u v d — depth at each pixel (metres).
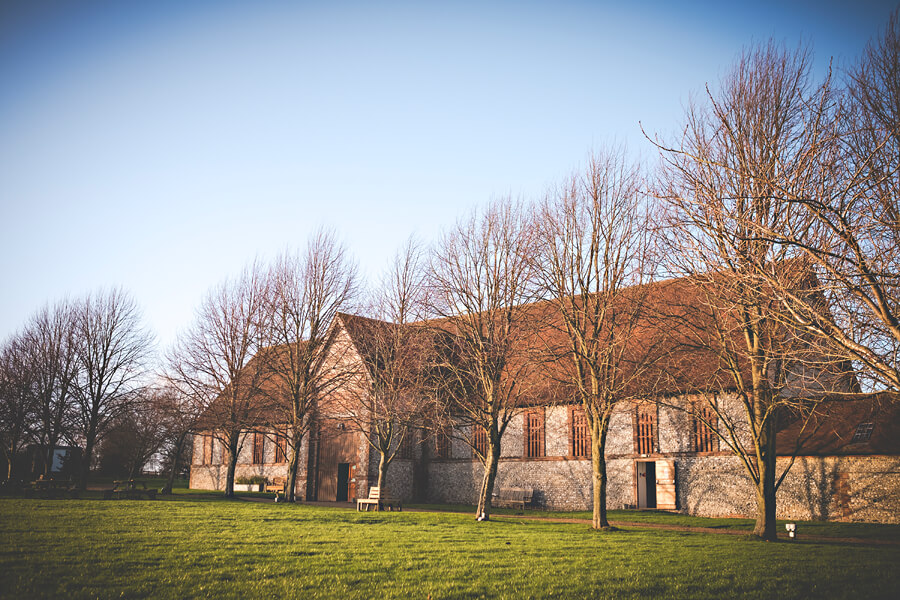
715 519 30.81
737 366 23.45
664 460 34.56
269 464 50.00
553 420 39.50
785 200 10.74
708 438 33.19
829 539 23.44
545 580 13.15
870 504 28.39
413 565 14.49
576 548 18.53
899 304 12.04
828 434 30.64
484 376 29.30
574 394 29.38
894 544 21.78
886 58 14.64
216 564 13.86
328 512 29.89
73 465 55.12
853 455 29.05
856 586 13.28
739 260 13.30
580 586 12.65
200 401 40.72
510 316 29.03
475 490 42.75
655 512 34.19
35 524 19.89
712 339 24.27
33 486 35.00
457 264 30.53
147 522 21.80
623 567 14.95
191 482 57.00
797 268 13.31
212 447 55.72
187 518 23.86
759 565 15.71
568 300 27.84
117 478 70.69
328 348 41.38
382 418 34.56
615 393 26.42
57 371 47.88
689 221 15.42
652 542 20.66
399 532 21.78
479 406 29.98
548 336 32.81
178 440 49.09
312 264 41.66
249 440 52.22
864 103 14.70
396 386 34.00
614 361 26.20
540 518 31.72
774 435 23.34
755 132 19.36
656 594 12.25
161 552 15.16
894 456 28.03
